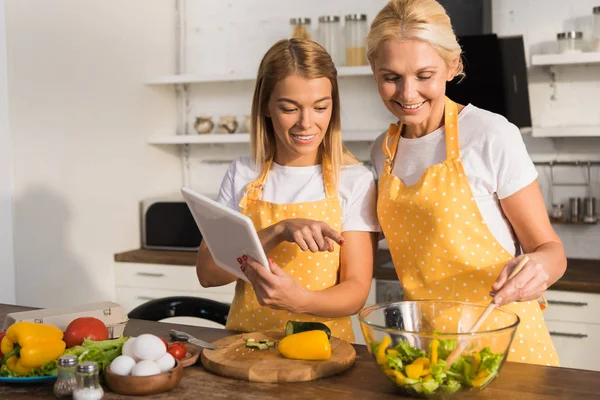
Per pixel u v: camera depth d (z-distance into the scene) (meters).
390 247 1.79
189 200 1.55
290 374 1.37
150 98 3.95
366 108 3.83
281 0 3.92
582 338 2.93
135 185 3.83
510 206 1.63
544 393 1.28
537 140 3.52
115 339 1.56
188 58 4.15
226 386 1.35
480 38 3.18
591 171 3.45
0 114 3.01
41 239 3.21
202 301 2.11
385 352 1.27
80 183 3.43
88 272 3.48
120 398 1.30
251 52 4.01
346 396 1.29
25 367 1.39
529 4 3.38
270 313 1.79
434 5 1.57
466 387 1.23
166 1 4.08
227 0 4.04
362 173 1.85
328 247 1.62
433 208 1.67
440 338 1.23
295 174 1.85
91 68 3.48
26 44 3.10
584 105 3.39
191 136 3.83
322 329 1.54
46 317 1.58
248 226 1.38
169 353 1.43
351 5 3.77
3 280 3.02
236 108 4.08
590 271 3.12
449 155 1.67
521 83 3.20
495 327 1.39
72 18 3.35
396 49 1.55
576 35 3.20
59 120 3.29
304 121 1.67
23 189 3.11
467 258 1.66
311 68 1.65
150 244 3.79
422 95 1.58
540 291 1.38
